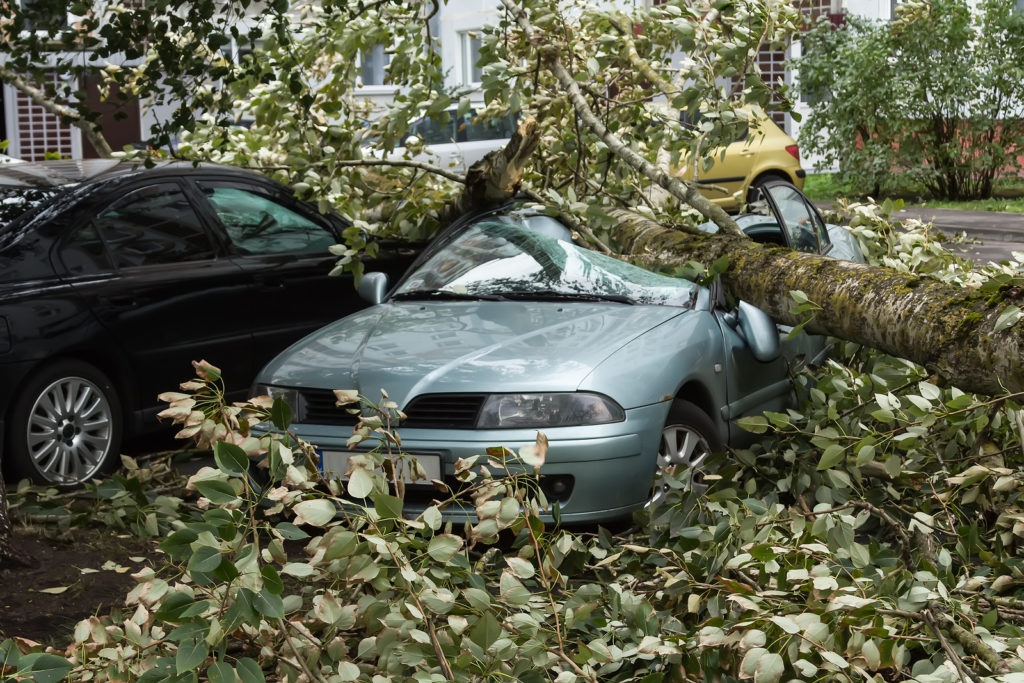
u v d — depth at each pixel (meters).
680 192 6.63
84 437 6.04
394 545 2.94
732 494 4.25
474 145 13.38
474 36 7.27
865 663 3.08
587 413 4.64
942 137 19.34
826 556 3.73
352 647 3.58
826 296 5.25
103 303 6.12
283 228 7.27
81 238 6.22
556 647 3.32
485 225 6.46
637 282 5.82
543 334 5.15
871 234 7.36
